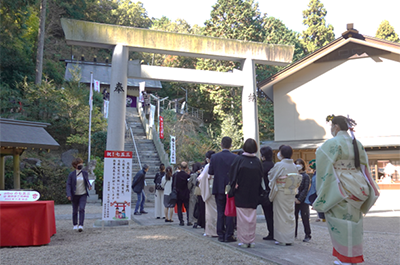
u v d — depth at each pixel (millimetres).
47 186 16609
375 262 4684
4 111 19938
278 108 18625
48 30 37031
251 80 10898
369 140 16375
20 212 6121
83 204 7953
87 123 21531
